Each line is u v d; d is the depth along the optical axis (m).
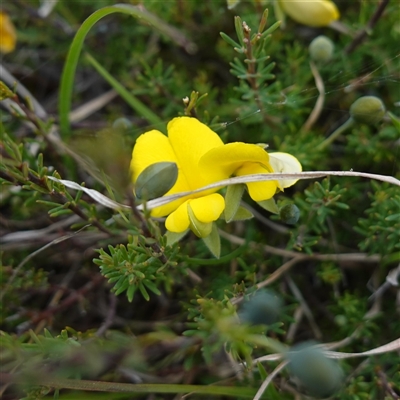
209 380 0.29
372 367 0.28
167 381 0.29
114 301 0.30
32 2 0.36
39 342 0.26
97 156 0.23
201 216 0.26
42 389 0.26
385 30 0.33
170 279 0.29
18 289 0.30
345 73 0.33
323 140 0.31
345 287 0.32
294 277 0.31
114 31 0.36
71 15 0.36
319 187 0.29
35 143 0.32
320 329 0.31
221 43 0.34
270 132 0.32
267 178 0.26
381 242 0.29
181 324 0.30
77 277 0.33
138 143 0.26
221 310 0.25
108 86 0.36
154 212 0.26
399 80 0.32
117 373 0.28
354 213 0.31
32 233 0.31
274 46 0.33
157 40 0.35
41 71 0.36
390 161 0.32
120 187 0.23
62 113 0.31
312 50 0.31
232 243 0.31
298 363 0.25
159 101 0.33
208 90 0.33
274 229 0.32
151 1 0.33
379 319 0.30
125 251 0.27
